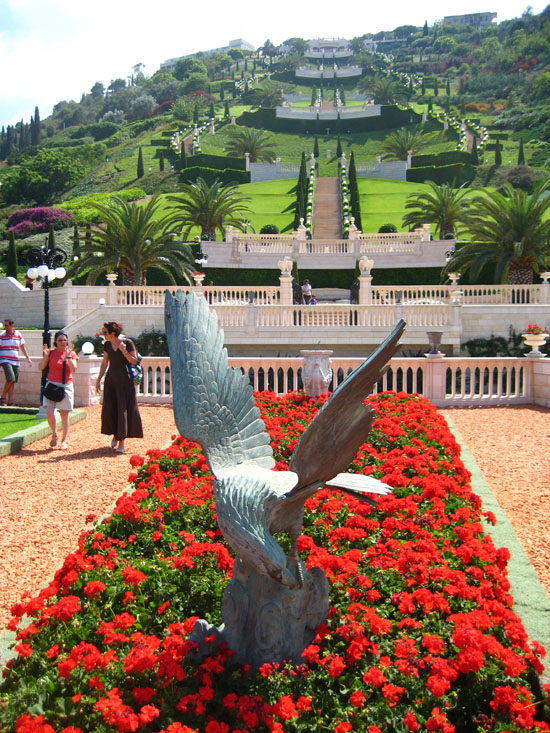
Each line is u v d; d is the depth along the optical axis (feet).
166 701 13.04
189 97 497.05
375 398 47.14
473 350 84.84
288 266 92.43
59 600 16.38
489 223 103.14
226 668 14.43
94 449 37.83
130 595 16.55
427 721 12.19
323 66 595.47
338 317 82.28
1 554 22.54
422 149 326.03
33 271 58.75
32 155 470.39
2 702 12.72
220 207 151.33
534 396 55.72
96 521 23.35
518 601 17.92
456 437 40.83
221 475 13.60
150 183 298.76
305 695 13.21
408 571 17.53
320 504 23.94
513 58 554.05
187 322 14.96
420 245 141.79
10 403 54.08
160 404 56.13
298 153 344.90
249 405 15.23
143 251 106.93
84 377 53.57
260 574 14.51
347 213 199.21
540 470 32.76
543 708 13.39
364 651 14.21
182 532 21.22
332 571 17.42
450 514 22.86
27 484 30.55
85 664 13.16
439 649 13.88
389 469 27.73
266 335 81.15
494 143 341.82
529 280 105.19
